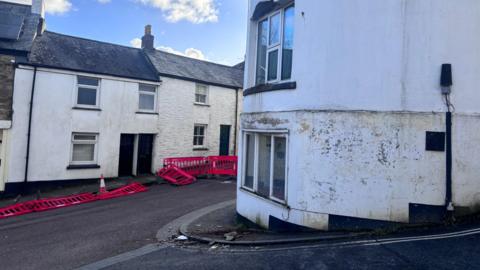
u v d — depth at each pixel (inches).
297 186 263.4
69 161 644.1
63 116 634.2
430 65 227.9
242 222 346.0
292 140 270.7
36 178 606.2
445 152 224.1
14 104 586.6
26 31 652.1
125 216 423.8
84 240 317.1
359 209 239.0
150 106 769.6
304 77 269.6
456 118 223.5
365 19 243.6
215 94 896.9
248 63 356.5
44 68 611.8
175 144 802.8
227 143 944.9
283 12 308.7
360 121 240.4
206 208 450.0
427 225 223.6
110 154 695.7
